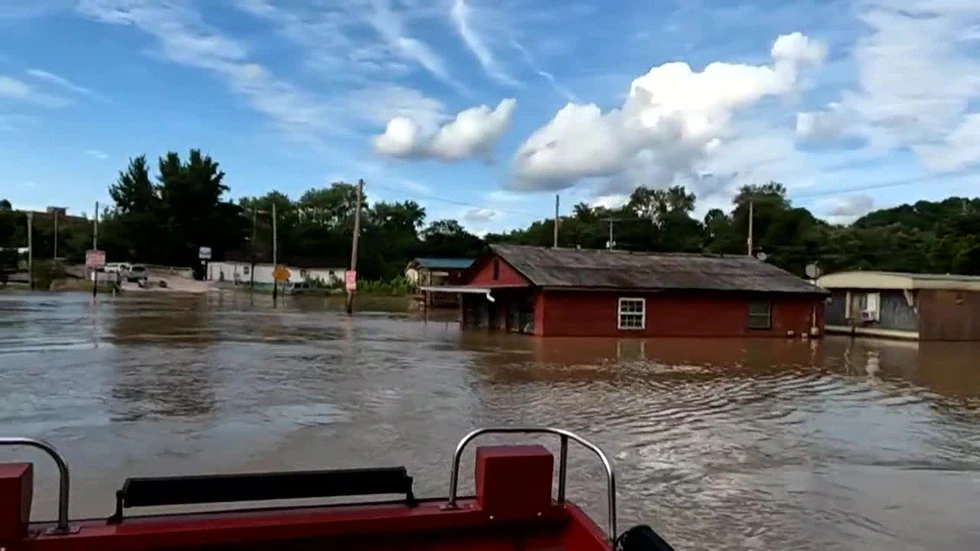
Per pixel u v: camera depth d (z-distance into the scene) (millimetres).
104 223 73688
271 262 71750
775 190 70000
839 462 7555
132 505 2662
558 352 18203
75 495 5605
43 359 13594
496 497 3031
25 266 56125
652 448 7906
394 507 2986
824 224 61844
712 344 22281
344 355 15859
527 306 23750
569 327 22953
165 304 34406
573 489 6254
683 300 24422
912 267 48156
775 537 5320
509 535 3064
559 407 10203
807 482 6770
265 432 7980
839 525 5621
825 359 18562
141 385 10898
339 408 9555
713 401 11219
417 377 12766
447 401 10391
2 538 2430
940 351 21516
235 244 77562
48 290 46312
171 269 68938
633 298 23750
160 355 14578
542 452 3133
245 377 12062
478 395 11023
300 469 6582
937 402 11742
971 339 26000
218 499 2746
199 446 7281
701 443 8227
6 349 15156
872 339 26406
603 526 5398
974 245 43688
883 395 12438
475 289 24922
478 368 14391
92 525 2623
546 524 3115
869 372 15875
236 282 64250
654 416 9773
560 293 22844
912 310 25781
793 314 25984
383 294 56656
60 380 11195
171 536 2596
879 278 26844
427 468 6684
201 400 9820
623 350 19297
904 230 58375
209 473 6359
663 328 24109
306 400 10062
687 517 5680
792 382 13836
